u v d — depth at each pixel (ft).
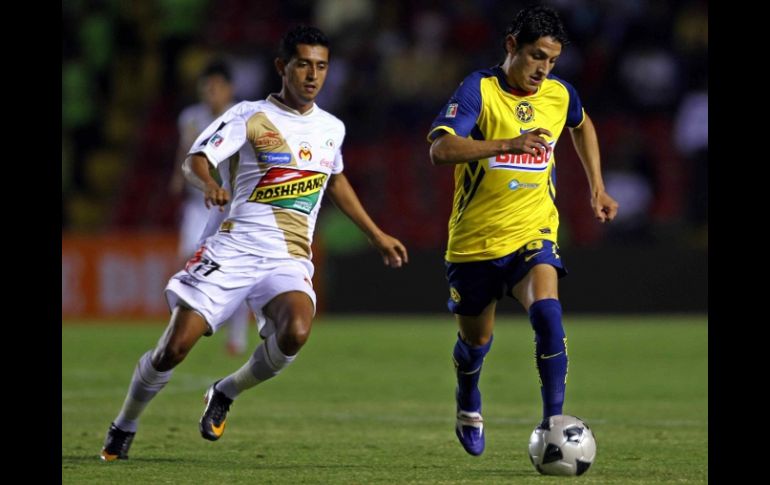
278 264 75.00
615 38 250.78
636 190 235.40
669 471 70.23
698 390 120.78
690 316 216.13
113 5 276.82
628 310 217.36
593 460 68.49
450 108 74.64
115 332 197.88
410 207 241.55
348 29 261.24
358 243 227.40
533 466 72.33
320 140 76.07
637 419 98.12
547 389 71.31
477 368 78.64
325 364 147.13
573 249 217.97
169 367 72.33
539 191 76.89
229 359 154.81
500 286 77.41
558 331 71.10
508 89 76.48
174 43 272.31
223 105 141.49
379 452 78.74
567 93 78.89
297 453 77.97
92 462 73.46
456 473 69.46
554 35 74.02
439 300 221.46
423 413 101.91
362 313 222.28
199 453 77.82
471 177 76.28
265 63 260.42
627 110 246.68
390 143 247.70
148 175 253.65
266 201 75.05
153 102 264.72
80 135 267.59
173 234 220.84
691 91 248.52
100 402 109.29
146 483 65.46
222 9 274.16
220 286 73.56
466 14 261.65
